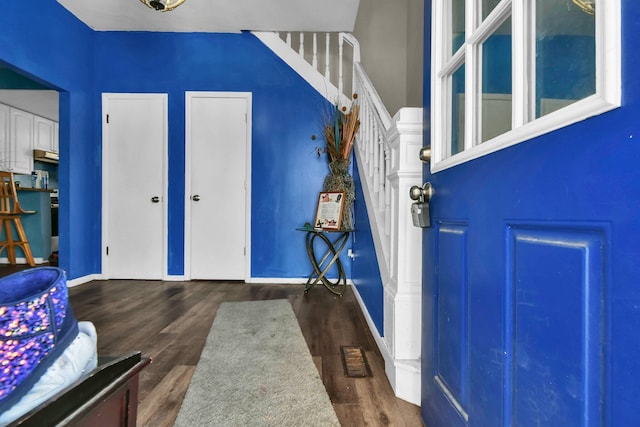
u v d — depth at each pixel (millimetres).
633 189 464
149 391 1560
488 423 848
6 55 2688
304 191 3916
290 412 1395
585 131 549
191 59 3875
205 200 3922
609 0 497
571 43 660
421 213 1299
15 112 5535
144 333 2271
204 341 2141
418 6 2867
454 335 1063
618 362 490
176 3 2223
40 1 3033
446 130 1241
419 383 1484
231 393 1533
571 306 579
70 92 3467
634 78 465
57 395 588
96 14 3498
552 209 627
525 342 706
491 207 846
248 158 3904
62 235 3506
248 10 3439
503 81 924
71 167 3504
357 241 3375
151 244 3916
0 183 4812
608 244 505
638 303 457
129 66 3869
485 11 1018
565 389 592
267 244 3922
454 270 1066
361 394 1564
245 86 3893
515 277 744
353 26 3734
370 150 2799
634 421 462
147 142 3895
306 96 3893
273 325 2428
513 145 755
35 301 607
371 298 2434
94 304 2947
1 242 4855
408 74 3186
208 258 3932
